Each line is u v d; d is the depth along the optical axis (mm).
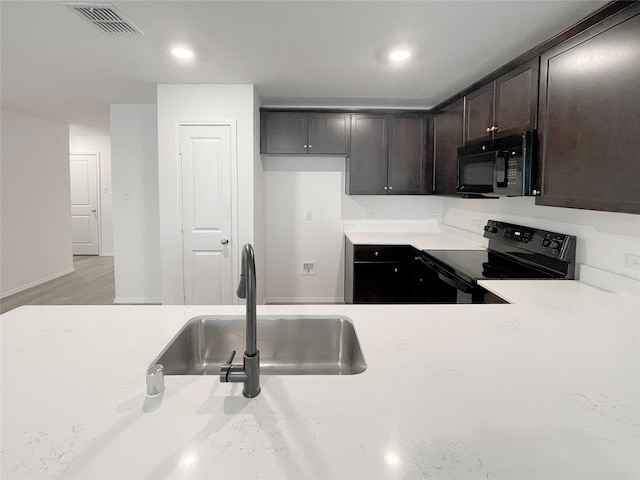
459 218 4012
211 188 3588
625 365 1088
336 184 4500
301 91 3645
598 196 1664
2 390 938
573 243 2168
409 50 2566
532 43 2445
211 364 1543
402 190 4062
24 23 2193
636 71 1468
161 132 3502
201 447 743
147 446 745
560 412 862
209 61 2816
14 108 4566
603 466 700
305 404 888
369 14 2064
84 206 7629
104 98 4020
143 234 4480
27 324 1415
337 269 4574
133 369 1057
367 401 901
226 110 3484
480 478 672
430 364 1088
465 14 2072
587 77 1716
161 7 1992
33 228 5164
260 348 1556
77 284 5371
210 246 3643
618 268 1893
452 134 3365
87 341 1257
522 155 2115
